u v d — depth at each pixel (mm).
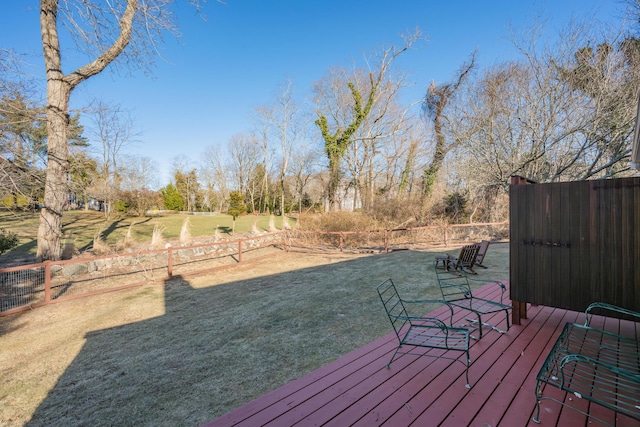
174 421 2529
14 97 7555
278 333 4258
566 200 3295
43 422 2615
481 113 13398
